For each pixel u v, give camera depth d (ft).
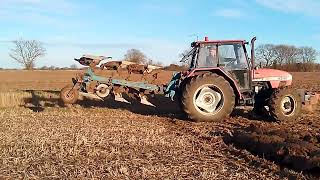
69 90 46.14
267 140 27.76
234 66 43.21
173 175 21.58
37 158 25.49
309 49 193.77
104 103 56.44
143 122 40.81
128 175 21.59
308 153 24.57
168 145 29.27
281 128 35.58
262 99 43.60
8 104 57.06
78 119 42.52
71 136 32.50
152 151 27.40
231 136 32.09
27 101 59.31
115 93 45.88
